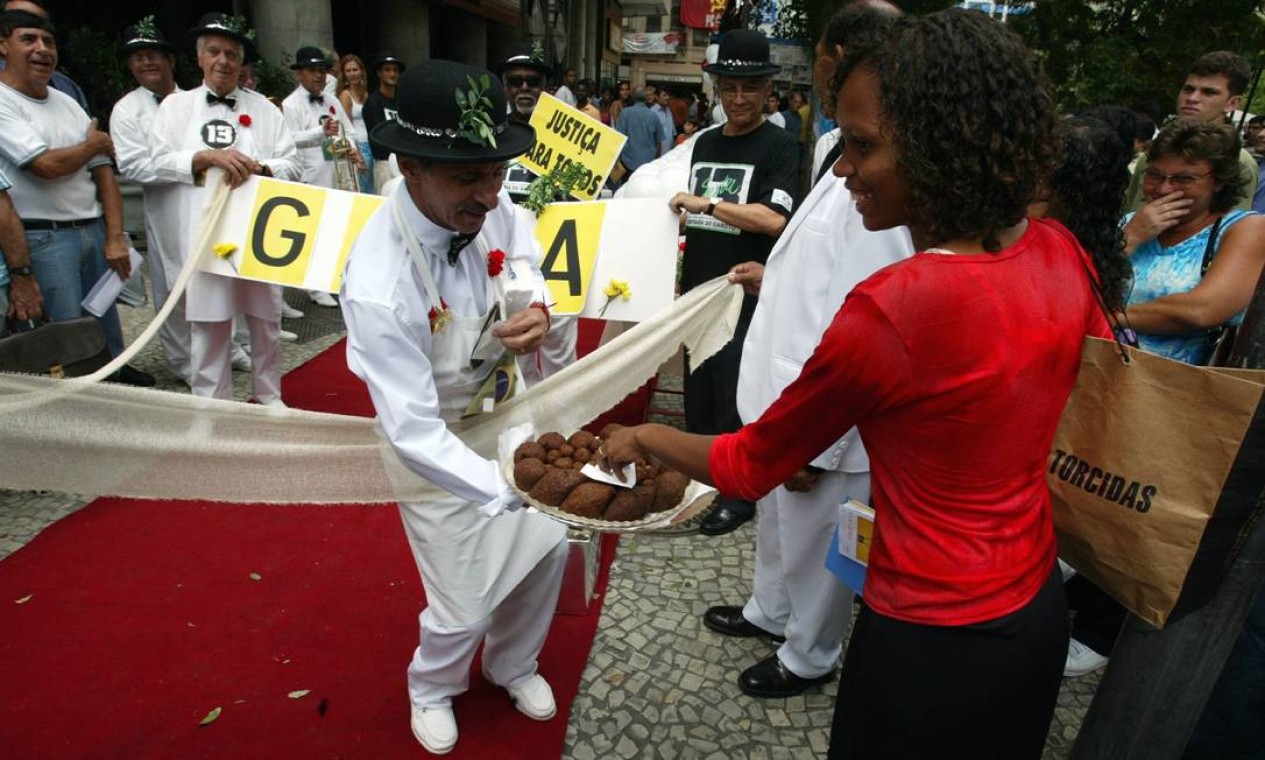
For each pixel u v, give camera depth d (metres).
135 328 5.76
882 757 1.29
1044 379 1.11
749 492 1.24
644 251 3.10
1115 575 1.32
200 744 2.28
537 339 1.98
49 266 3.99
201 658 2.62
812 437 1.16
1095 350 1.26
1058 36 7.86
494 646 2.38
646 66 36.81
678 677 2.64
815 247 2.07
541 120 3.64
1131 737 1.58
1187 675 1.48
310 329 6.19
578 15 21.44
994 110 0.97
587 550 2.84
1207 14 7.36
